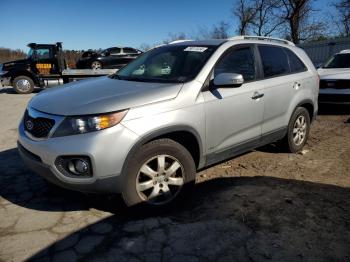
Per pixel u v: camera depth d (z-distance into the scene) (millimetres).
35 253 2947
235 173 4695
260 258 2863
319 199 3865
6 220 3477
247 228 3289
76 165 3086
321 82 8602
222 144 4020
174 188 3609
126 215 3531
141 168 3314
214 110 3797
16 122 8438
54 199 3912
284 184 4305
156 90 3467
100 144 3031
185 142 3787
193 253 2926
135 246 3021
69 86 4043
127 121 3143
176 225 3338
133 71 4441
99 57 21484
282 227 3307
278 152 5535
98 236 3176
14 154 5539
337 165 4992
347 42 20000
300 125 5445
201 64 3900
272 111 4676
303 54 5551
